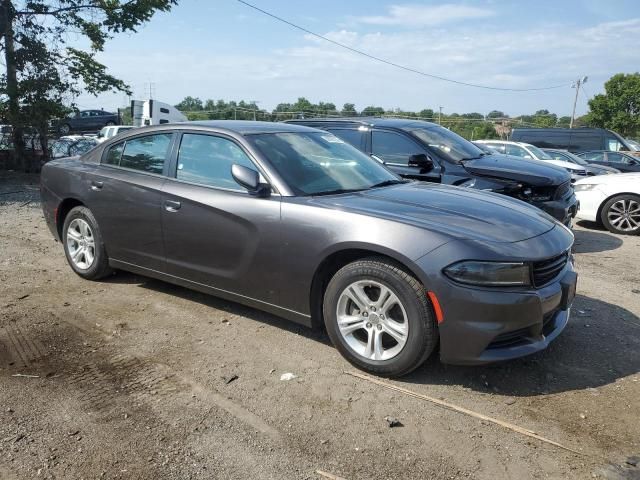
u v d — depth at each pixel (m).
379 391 3.33
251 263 3.95
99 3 14.53
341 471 2.60
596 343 4.11
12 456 2.66
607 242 8.26
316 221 3.62
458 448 2.79
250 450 2.74
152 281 5.34
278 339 4.05
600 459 2.72
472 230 3.38
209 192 4.20
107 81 15.20
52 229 5.63
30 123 14.26
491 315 3.14
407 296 3.28
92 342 3.97
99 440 2.80
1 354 3.75
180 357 3.75
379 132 7.23
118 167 4.99
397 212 3.57
